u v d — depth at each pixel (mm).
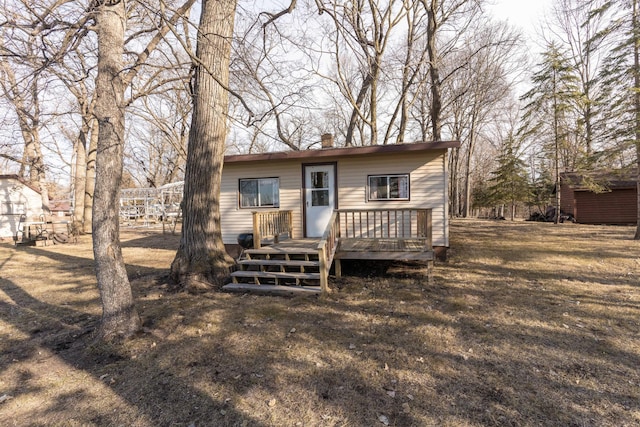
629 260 7398
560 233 12242
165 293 5934
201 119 6332
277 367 3338
